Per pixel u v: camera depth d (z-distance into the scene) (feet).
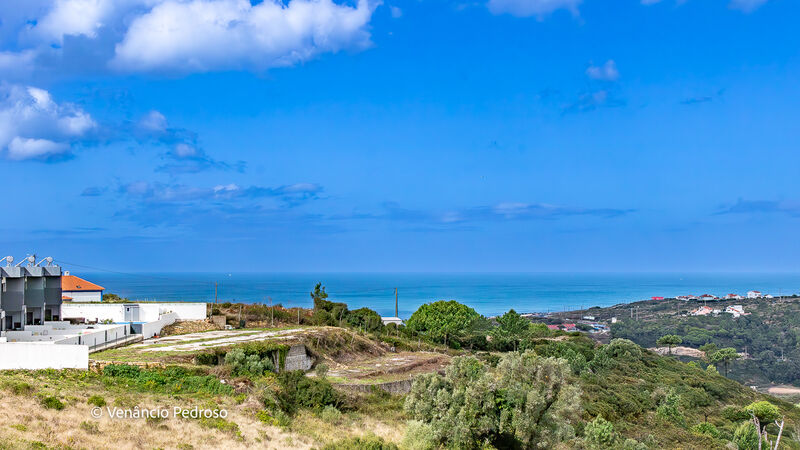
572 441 134.92
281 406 117.50
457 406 109.40
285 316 263.08
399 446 104.42
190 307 220.64
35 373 110.22
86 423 85.35
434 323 314.14
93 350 144.56
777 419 261.44
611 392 230.27
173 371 122.01
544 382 113.80
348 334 227.81
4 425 78.43
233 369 133.80
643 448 154.40
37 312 170.09
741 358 626.23
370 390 150.82
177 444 85.35
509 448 112.78
